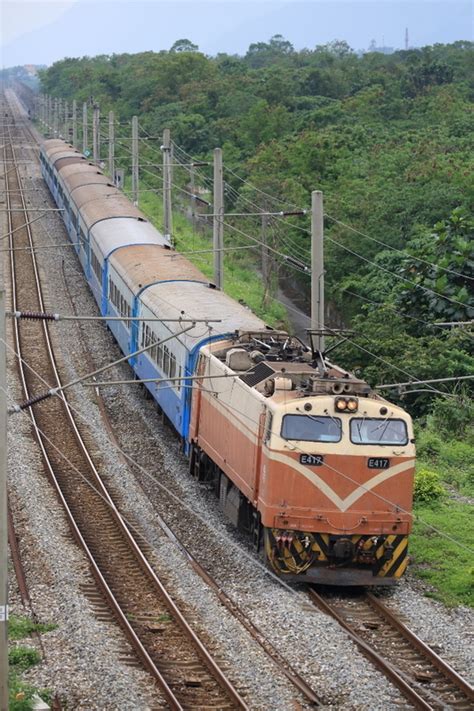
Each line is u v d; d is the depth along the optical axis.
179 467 48.41
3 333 24.75
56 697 25.11
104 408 58.31
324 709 25.08
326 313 90.25
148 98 170.75
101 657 27.44
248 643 29.12
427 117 130.88
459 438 56.16
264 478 34.69
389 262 78.06
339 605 33.50
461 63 168.88
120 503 43.25
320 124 132.75
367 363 62.69
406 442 34.69
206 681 26.81
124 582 34.72
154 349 54.50
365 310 78.62
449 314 63.91
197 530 40.47
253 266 106.81
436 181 89.00
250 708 24.94
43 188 135.00
